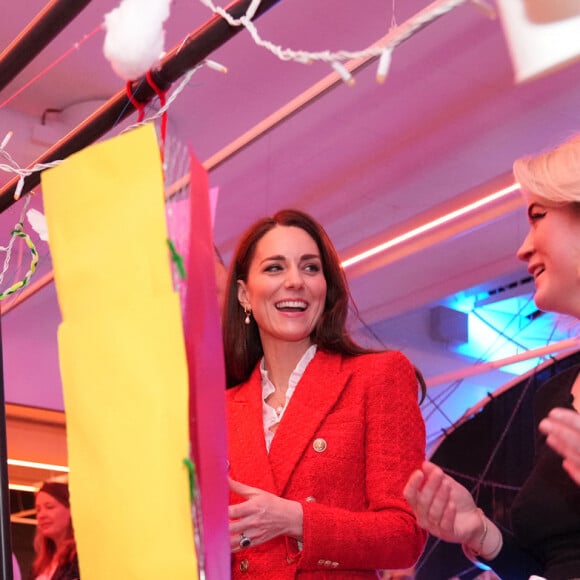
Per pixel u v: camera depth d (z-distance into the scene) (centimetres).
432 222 740
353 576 169
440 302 920
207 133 602
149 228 99
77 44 131
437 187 709
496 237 791
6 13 484
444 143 644
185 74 135
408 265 842
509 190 695
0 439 135
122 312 99
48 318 805
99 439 99
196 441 96
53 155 162
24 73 540
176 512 93
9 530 131
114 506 97
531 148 649
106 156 103
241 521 153
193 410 97
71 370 102
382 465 176
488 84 569
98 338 100
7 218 554
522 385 509
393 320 944
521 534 166
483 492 507
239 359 203
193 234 97
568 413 124
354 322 224
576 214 161
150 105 156
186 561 92
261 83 551
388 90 572
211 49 130
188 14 467
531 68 103
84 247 104
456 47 527
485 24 502
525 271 835
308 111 592
